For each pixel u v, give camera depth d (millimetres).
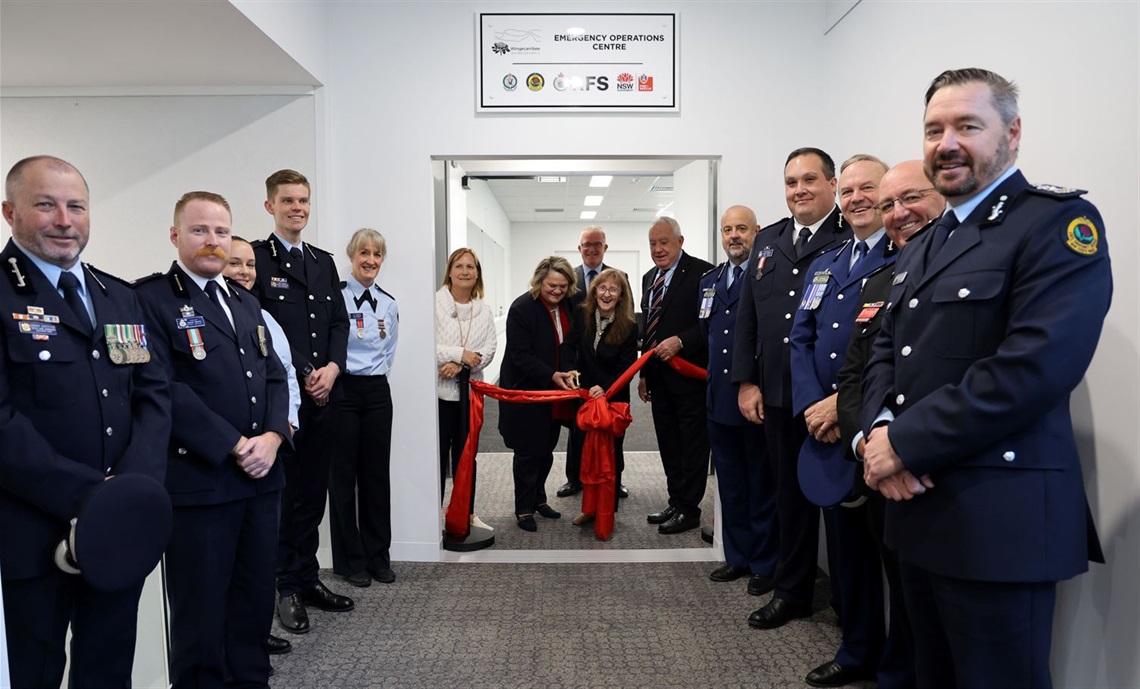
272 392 2051
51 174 1438
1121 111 1560
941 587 1374
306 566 2684
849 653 2145
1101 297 1221
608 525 3553
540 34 3145
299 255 2635
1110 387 1593
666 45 3158
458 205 5652
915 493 1366
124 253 3160
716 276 3131
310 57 2926
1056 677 1744
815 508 2518
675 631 2531
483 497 4410
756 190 3203
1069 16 1728
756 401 2639
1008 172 1381
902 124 2521
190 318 1861
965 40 2154
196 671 1841
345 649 2406
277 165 3137
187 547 1802
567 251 15641
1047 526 1276
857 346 1860
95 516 1393
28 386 1423
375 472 2998
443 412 3562
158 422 1637
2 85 3080
